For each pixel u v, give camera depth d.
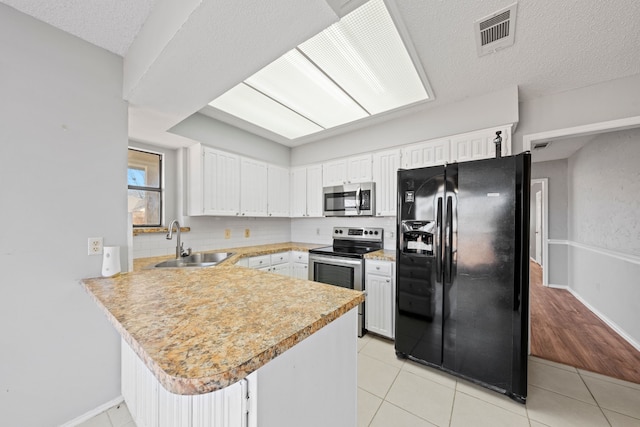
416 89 2.24
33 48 1.35
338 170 3.34
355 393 1.12
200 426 0.88
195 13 1.02
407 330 2.13
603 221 3.10
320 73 2.00
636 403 1.66
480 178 1.80
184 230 2.84
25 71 1.33
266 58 1.32
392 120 2.90
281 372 0.77
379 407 1.63
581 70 1.94
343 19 1.48
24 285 1.33
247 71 1.43
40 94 1.37
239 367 0.57
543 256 4.59
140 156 2.70
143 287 1.23
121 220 1.65
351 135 3.25
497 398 1.70
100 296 1.09
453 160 2.46
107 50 1.61
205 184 2.71
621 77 2.03
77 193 1.49
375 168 3.01
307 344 0.86
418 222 2.07
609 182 2.97
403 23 1.50
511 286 1.68
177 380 0.52
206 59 1.32
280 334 0.72
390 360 2.17
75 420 1.48
